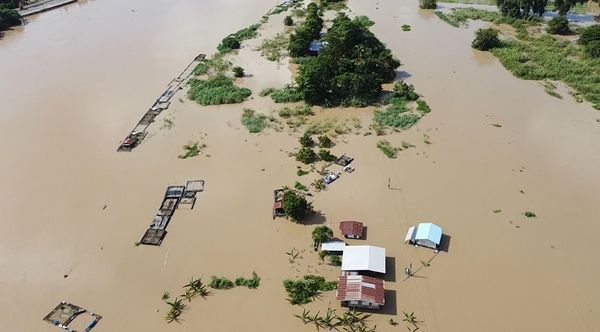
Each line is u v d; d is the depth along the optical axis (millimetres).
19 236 41438
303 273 37062
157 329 33406
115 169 49156
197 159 50125
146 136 54312
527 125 54031
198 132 54719
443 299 34812
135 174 48281
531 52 71062
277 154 50438
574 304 34250
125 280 37094
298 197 41438
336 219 41812
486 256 38031
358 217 41875
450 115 56031
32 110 60594
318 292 35594
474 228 40594
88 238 40906
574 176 46125
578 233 39875
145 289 36312
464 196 43938
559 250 38406
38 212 43969
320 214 42375
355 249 37562
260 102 60406
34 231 41906
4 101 62906
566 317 33375
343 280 35156
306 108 58438
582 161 48156
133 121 57406
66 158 51250
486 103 58500
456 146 50656
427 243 38688
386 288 35688
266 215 42562
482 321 33219
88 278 37375
